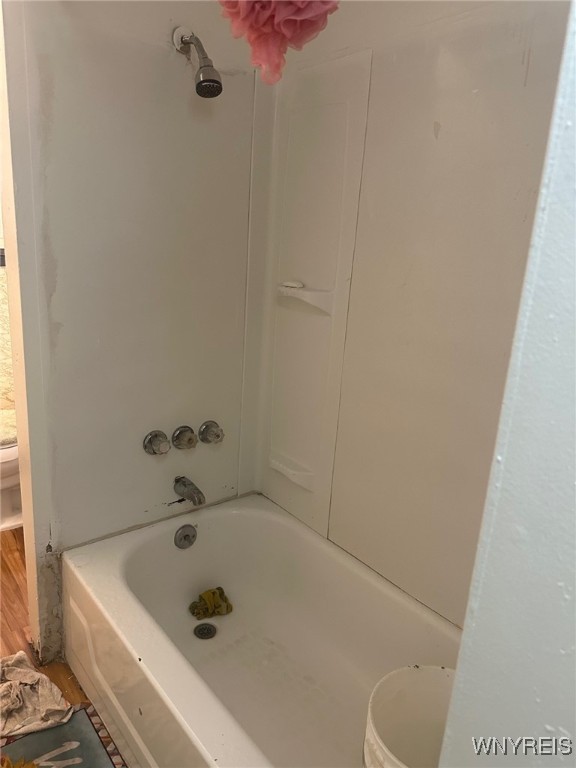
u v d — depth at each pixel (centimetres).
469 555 142
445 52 129
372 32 144
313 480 183
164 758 124
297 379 184
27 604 196
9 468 228
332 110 157
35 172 138
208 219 170
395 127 142
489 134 123
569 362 40
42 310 146
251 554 199
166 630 181
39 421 153
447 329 138
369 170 150
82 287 152
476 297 131
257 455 205
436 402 143
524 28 115
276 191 180
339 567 174
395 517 159
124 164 151
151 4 146
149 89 150
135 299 162
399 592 159
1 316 246
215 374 185
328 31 155
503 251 124
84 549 169
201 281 174
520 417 43
